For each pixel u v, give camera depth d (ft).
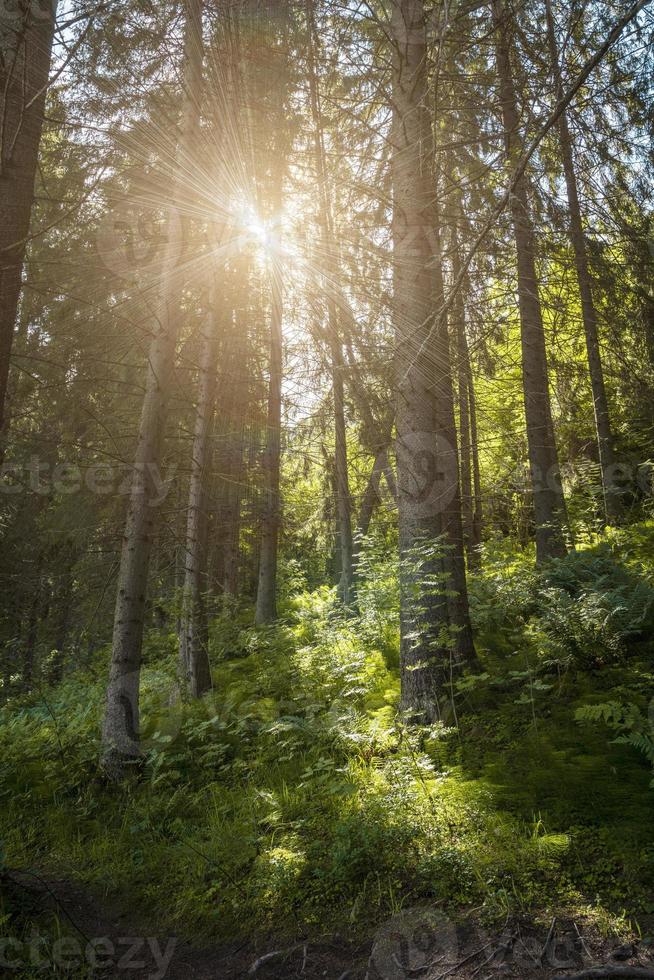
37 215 29.25
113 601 37.37
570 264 20.76
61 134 25.45
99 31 17.94
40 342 31.37
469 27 19.21
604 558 28.27
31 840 16.85
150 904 13.93
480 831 13.93
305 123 29.45
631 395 26.32
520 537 47.55
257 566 61.57
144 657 38.52
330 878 13.39
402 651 20.97
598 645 20.81
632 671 19.57
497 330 26.63
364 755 18.51
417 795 15.53
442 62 17.81
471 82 20.27
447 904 12.19
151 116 23.24
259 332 34.68
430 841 13.88
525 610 26.66
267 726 21.33
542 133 10.85
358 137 24.14
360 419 31.58
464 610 23.38
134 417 33.42
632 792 14.32
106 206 27.37
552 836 12.70
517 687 20.72
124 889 14.55
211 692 26.00
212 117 23.77
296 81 26.32
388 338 21.54
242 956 11.91
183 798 18.17
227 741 21.48
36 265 28.81
